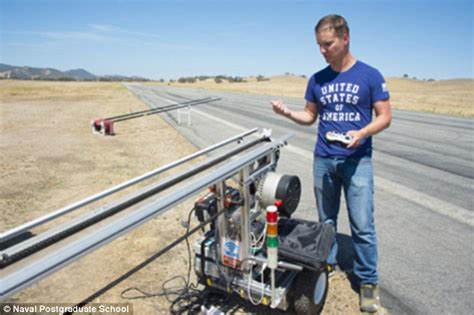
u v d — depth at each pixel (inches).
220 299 108.1
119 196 213.0
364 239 103.1
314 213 179.6
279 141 109.0
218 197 90.6
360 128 99.6
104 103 972.6
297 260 87.6
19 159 315.3
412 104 916.0
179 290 117.7
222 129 458.9
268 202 97.9
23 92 1520.7
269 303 92.4
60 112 737.0
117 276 127.8
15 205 202.5
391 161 284.0
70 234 59.5
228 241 94.6
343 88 98.1
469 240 149.6
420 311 104.3
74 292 119.4
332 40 94.0
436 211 181.2
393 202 193.9
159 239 155.7
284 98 1161.4
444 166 268.8
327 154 105.3
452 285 117.3
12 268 50.3
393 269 127.3
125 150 348.2
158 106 823.7
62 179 253.6
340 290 114.7
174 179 83.4
